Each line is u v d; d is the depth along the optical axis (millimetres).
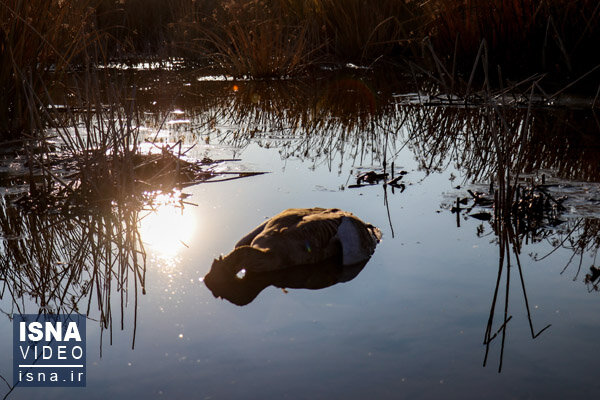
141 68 13086
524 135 5070
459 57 10766
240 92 10922
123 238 4773
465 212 5180
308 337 3248
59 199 5598
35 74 7562
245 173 6434
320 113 9312
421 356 3039
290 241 4195
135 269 4188
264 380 2873
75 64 12039
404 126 8398
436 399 2713
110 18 14195
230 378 2896
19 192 5805
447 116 8719
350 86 11031
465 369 2924
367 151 7301
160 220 5113
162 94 10664
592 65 9305
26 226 5039
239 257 4004
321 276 4070
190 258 4375
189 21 14211
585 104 8641
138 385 2871
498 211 4984
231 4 12828
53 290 3949
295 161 6895
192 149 7332
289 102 10094
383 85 11062
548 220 4914
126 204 5523
